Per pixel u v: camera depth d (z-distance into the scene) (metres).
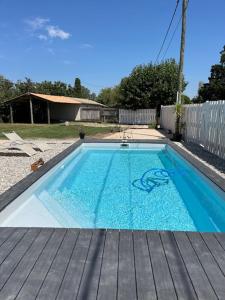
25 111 33.50
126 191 6.68
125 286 2.34
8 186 5.91
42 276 2.46
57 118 35.62
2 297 2.21
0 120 32.75
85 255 2.79
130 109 29.34
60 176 7.73
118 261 2.69
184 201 6.04
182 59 13.73
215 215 5.38
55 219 4.93
